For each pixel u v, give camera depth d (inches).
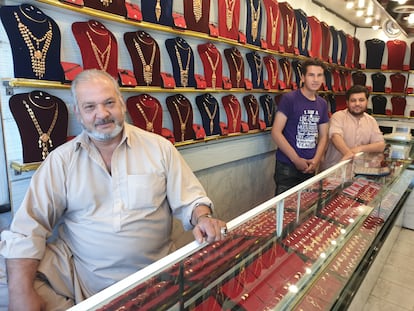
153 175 54.3
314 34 144.9
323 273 49.4
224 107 107.6
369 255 74.2
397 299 83.6
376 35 191.8
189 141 92.0
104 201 51.8
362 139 107.8
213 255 41.5
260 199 141.4
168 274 35.4
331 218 61.7
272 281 43.3
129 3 71.7
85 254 51.3
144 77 77.0
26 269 44.6
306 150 102.5
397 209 107.5
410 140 114.7
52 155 50.5
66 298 49.2
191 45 93.4
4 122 58.8
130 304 31.3
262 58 121.7
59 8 61.5
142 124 77.9
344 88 179.5
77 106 49.4
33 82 56.9
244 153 120.6
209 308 36.5
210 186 110.4
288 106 101.0
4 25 54.2
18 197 62.1
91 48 65.4
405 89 188.4
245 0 109.4
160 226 56.1
